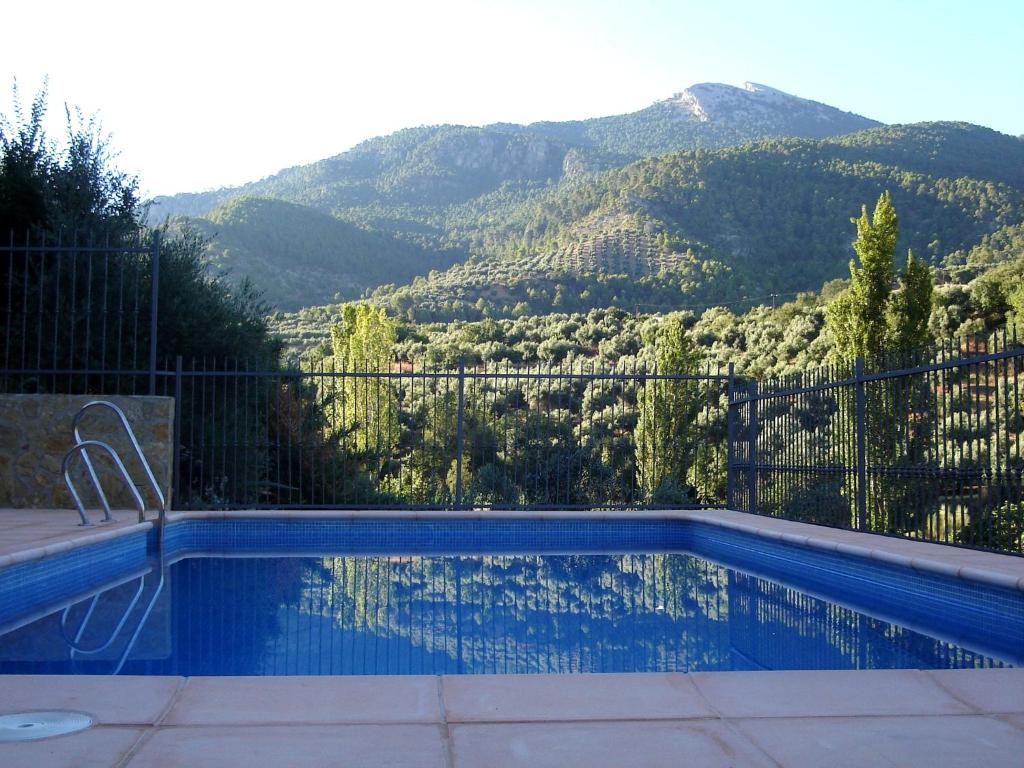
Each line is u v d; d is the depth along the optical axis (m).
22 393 8.45
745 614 5.05
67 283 9.45
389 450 11.29
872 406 7.54
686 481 12.24
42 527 6.53
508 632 4.47
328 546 8.35
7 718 2.42
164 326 9.76
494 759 2.14
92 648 3.96
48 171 10.10
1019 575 4.38
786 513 8.55
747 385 9.85
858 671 2.99
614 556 7.97
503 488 11.08
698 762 2.13
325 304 105.19
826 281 91.06
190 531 8.17
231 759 2.12
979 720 2.47
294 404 11.24
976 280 30.92
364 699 2.63
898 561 5.34
